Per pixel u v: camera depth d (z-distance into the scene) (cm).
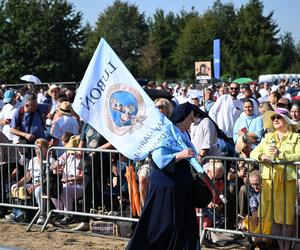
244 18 7850
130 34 9988
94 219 776
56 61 6119
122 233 746
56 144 984
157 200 548
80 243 721
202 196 556
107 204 785
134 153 594
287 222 643
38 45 5997
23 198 840
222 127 1130
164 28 9050
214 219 691
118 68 624
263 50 7719
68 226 806
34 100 947
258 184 675
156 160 545
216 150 793
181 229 548
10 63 5934
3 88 2212
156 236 549
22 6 6016
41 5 6112
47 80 6062
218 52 2247
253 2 7862
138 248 553
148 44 8788
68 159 805
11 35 5972
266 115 691
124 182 768
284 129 652
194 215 560
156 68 8488
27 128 947
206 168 711
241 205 694
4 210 881
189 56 8244
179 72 8381
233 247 701
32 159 826
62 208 811
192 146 566
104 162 776
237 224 680
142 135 592
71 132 991
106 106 627
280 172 642
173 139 552
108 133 621
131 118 605
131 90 611
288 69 8375
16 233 775
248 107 959
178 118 567
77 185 793
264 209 658
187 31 8344
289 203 642
